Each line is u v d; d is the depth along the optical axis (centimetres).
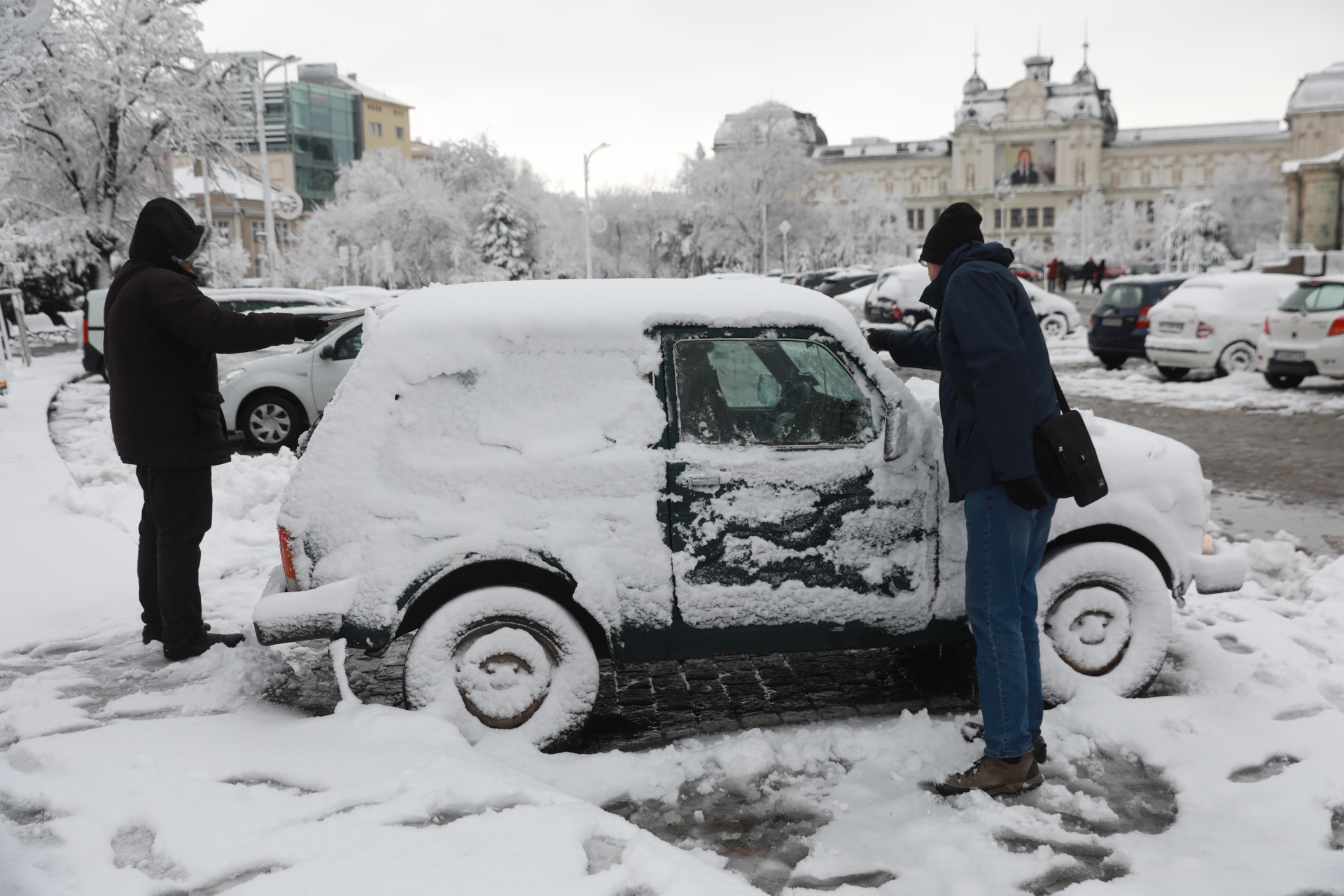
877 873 305
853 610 398
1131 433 455
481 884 262
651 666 486
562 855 277
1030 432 338
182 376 449
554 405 384
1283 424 1238
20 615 551
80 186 3353
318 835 287
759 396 396
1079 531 430
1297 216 8431
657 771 367
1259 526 766
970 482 351
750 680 466
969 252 361
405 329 382
